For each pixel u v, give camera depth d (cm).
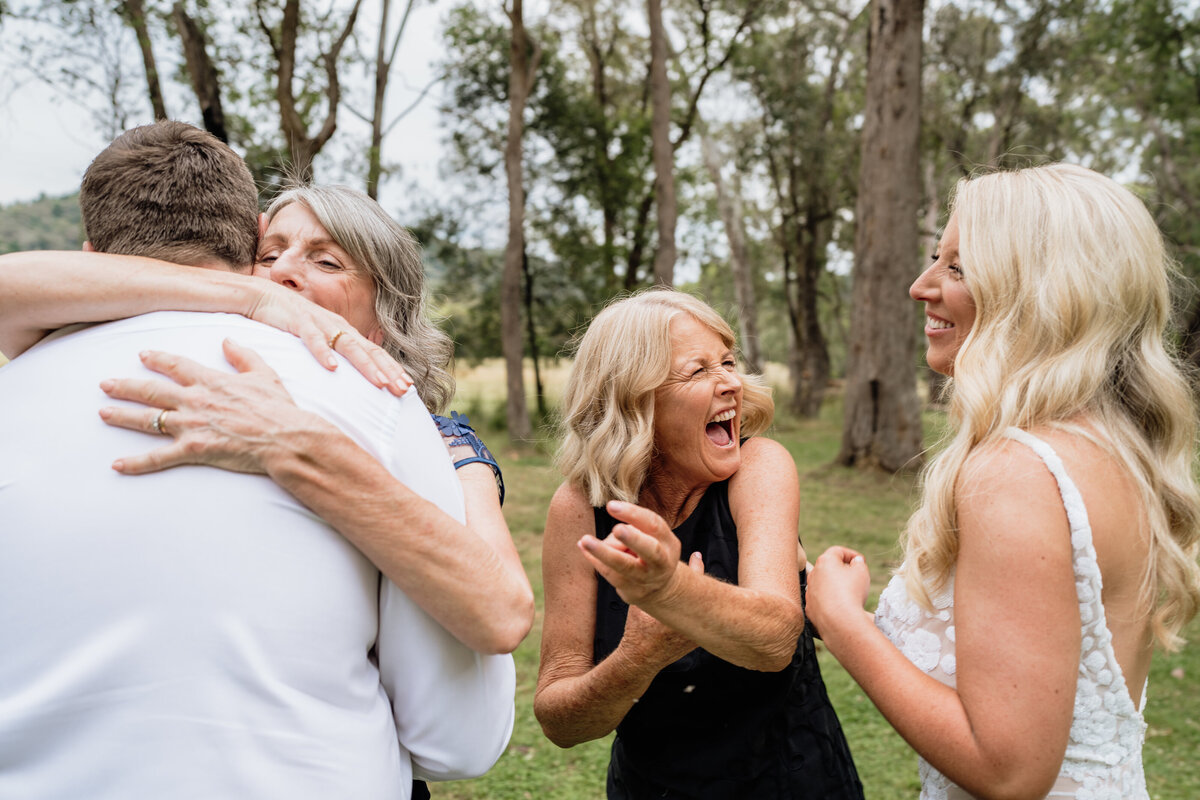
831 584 142
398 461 116
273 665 102
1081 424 122
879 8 1234
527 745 387
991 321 128
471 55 2236
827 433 2303
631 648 136
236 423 102
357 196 157
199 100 1317
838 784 156
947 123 2650
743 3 2192
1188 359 139
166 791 98
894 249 1227
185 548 99
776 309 4562
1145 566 121
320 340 118
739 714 152
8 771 99
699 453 153
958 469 124
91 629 98
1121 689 119
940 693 121
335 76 1388
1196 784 339
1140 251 123
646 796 158
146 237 122
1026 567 112
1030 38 2297
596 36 2395
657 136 1692
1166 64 1822
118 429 104
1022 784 112
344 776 105
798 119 2797
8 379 109
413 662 118
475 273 2503
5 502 100
